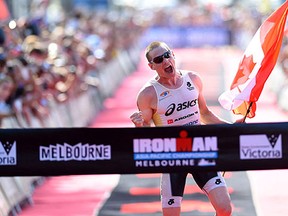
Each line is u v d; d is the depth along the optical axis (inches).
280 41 374.0
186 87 386.9
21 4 1172.5
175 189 387.5
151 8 2411.4
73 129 341.4
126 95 1198.3
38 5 1138.7
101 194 571.8
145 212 503.8
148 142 340.8
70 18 1350.9
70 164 342.3
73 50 853.2
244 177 622.2
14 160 342.0
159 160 340.8
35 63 684.1
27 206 540.7
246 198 546.0
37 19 915.4
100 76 1091.9
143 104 385.1
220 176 385.1
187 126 340.2
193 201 528.7
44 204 546.6
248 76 380.2
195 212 496.1
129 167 341.4
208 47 2063.2
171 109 384.8
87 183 616.1
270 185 589.6
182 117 386.9
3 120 543.8
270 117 952.9
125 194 567.2
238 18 2065.7
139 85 1322.6
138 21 1983.3
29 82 617.3
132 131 340.5
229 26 2063.2
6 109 557.3
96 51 1101.7
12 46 660.7
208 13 2169.0
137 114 378.3
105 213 505.4
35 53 697.0
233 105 384.5
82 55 901.2
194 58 1694.1
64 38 888.9
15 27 751.7
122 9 2341.3
